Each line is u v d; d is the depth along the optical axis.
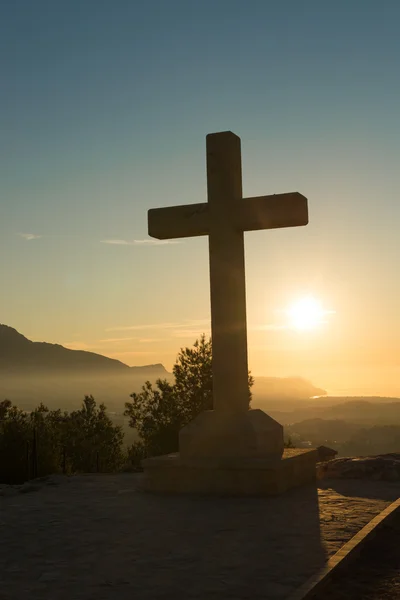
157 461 11.84
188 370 26.45
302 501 10.52
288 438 24.62
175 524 9.02
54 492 12.09
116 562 7.11
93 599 5.89
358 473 12.88
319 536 8.06
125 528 8.83
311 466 12.51
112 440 34.00
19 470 23.69
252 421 11.80
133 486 12.58
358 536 7.87
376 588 6.43
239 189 12.91
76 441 32.94
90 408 34.62
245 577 6.45
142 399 26.80
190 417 25.73
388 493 11.16
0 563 7.17
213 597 5.88
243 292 12.62
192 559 7.16
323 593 6.24
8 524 9.19
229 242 12.49
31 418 29.64
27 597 5.97
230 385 12.20
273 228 12.57
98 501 11.01
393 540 8.18
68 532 8.63
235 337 12.29
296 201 12.11
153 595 5.97
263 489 11.09
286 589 6.06
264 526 8.73
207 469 11.48
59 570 6.85
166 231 12.99
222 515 9.58
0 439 24.41
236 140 12.95
